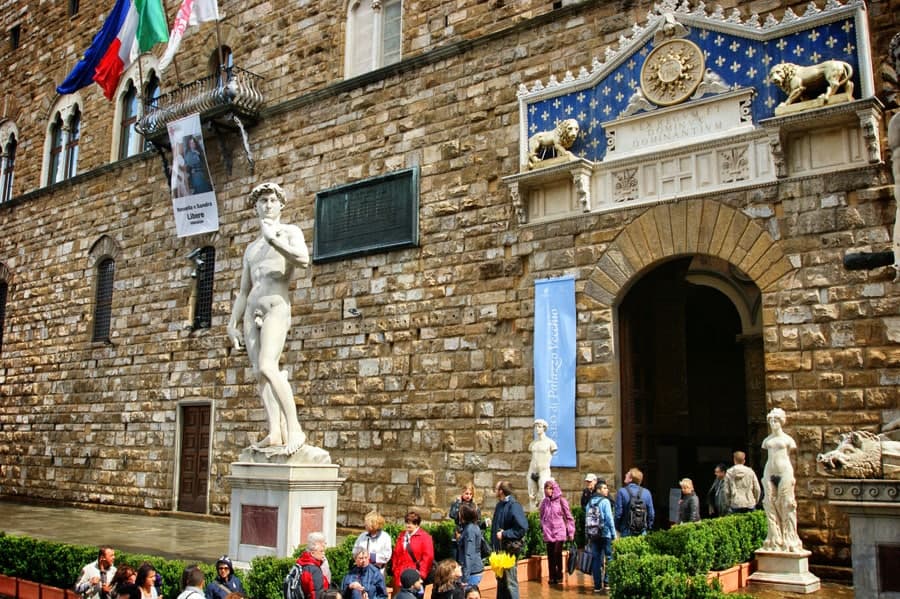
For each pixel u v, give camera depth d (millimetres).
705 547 12172
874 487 7250
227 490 23422
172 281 26594
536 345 17844
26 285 32062
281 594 10789
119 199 29031
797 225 15039
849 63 14648
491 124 19594
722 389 26359
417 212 20438
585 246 17531
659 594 9555
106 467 27203
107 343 28172
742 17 16422
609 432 16641
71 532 20469
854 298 14344
